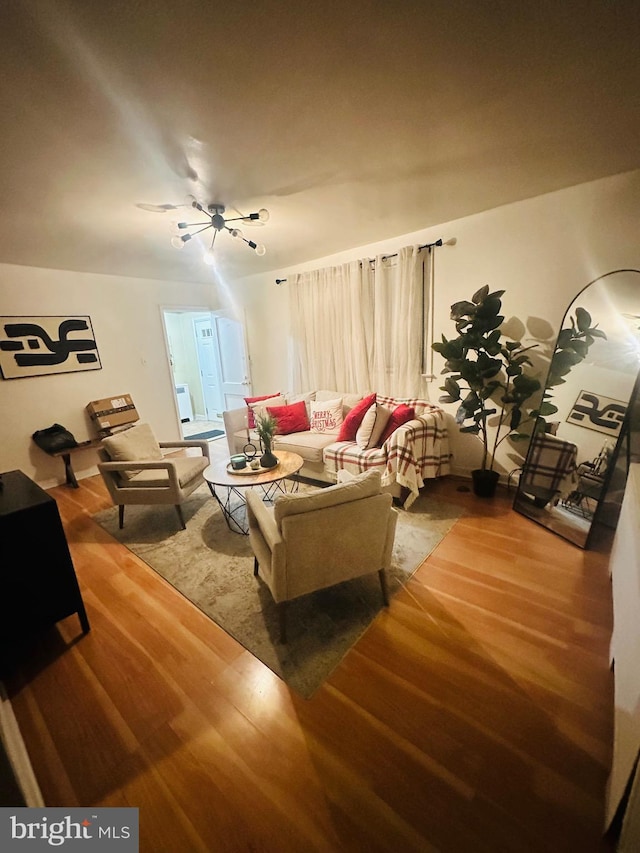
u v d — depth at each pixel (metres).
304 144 1.76
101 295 4.22
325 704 1.36
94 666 1.57
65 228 2.69
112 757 1.22
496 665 1.49
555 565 2.12
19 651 1.66
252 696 1.41
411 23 1.10
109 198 2.23
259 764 1.18
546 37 1.17
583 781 1.10
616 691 1.19
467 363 2.77
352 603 1.87
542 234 2.66
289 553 1.51
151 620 1.83
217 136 1.66
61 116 1.44
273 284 4.66
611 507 2.31
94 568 2.29
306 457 3.28
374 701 1.37
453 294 3.18
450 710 1.32
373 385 3.84
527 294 2.80
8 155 1.68
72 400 4.05
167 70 1.24
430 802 1.06
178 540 2.58
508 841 0.98
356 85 1.37
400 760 1.17
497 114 1.59
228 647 1.64
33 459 3.78
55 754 1.23
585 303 2.49
